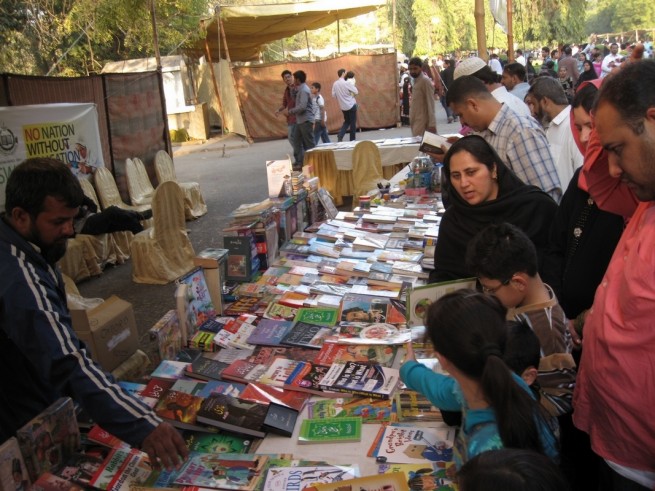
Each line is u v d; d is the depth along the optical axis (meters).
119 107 7.35
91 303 4.00
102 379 1.61
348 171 7.70
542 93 3.83
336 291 3.08
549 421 1.54
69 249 5.26
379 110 16.44
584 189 2.05
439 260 2.57
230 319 2.75
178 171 12.00
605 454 1.46
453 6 39.41
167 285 5.27
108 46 15.51
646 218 1.32
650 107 1.19
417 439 1.85
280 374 2.24
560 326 1.75
